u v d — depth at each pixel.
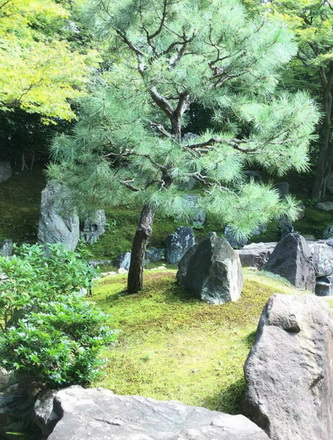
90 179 6.65
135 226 15.23
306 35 14.35
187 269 7.30
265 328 4.18
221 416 3.37
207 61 6.91
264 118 6.46
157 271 8.83
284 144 6.61
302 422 3.75
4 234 14.20
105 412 3.43
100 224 14.54
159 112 8.41
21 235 14.30
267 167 7.41
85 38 13.77
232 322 6.12
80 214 7.52
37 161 17.48
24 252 6.75
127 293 7.49
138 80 6.77
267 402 3.76
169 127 8.71
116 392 4.61
